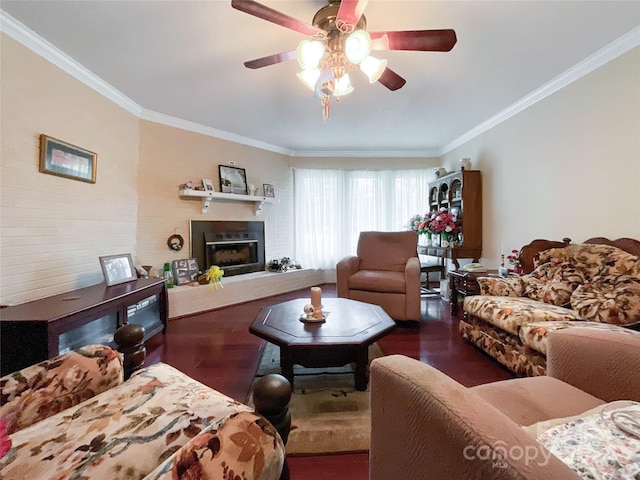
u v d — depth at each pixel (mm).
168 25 1906
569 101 2553
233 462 507
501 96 2961
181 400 937
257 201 4434
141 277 2959
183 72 2484
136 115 3213
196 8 1759
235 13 1800
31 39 1989
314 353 1796
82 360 1007
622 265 1928
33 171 2064
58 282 2266
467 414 541
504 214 3408
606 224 2260
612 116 2199
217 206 4020
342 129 3949
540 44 2109
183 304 3355
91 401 945
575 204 2516
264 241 4617
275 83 2678
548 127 2783
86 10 1773
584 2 1703
